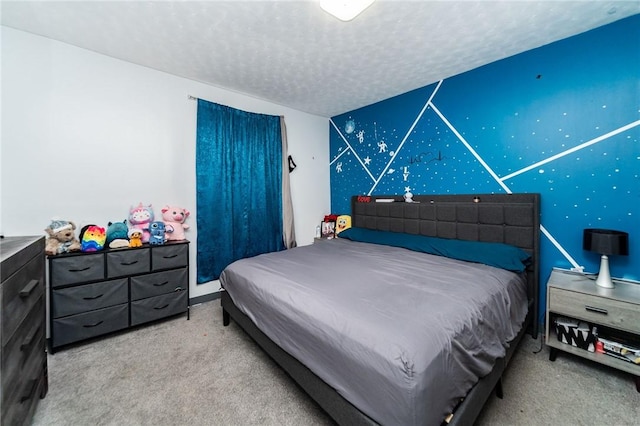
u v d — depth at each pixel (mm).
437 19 1874
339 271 1968
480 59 2447
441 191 2912
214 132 2977
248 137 3275
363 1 1568
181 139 2812
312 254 2570
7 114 1982
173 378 1702
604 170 1975
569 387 1588
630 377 1667
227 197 3086
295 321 1416
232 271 2160
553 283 1893
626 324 1571
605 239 1728
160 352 1989
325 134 4254
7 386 1074
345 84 2988
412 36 2080
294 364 1458
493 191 2529
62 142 2186
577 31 2023
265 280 1815
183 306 2545
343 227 3887
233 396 1547
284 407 1464
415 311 1273
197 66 2566
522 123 2338
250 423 1359
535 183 2287
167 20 1890
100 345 2080
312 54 2348
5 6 1734
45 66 2105
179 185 2811
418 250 2678
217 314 2658
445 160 2865
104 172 2383
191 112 2875
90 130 2309
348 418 1118
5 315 1071
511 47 2244
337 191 4199
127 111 2488
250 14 1822
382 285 1656
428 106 2996
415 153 3139
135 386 1630
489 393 1324
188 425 1352
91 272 2078
